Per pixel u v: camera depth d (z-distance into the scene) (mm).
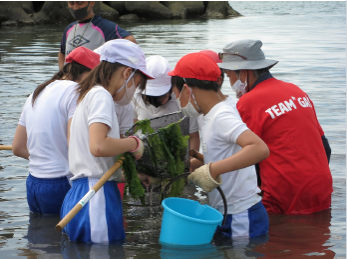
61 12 23781
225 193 3029
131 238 3047
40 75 9547
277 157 3570
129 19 26750
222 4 29938
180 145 3107
